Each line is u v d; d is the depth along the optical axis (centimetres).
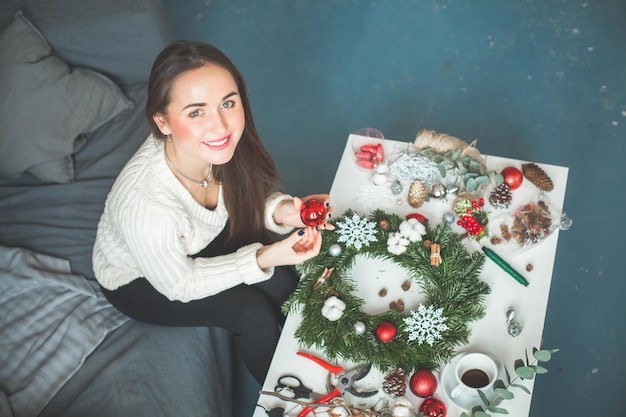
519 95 234
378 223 152
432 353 132
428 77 241
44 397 150
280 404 130
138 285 155
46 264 171
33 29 195
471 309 136
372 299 144
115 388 152
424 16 257
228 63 124
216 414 155
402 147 168
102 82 201
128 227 135
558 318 190
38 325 161
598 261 198
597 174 215
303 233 137
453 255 143
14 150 183
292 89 244
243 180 149
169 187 137
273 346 154
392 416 125
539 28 249
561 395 177
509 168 159
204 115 123
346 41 254
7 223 181
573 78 236
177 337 162
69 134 190
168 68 119
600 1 253
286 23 262
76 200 186
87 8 199
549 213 153
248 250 142
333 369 132
